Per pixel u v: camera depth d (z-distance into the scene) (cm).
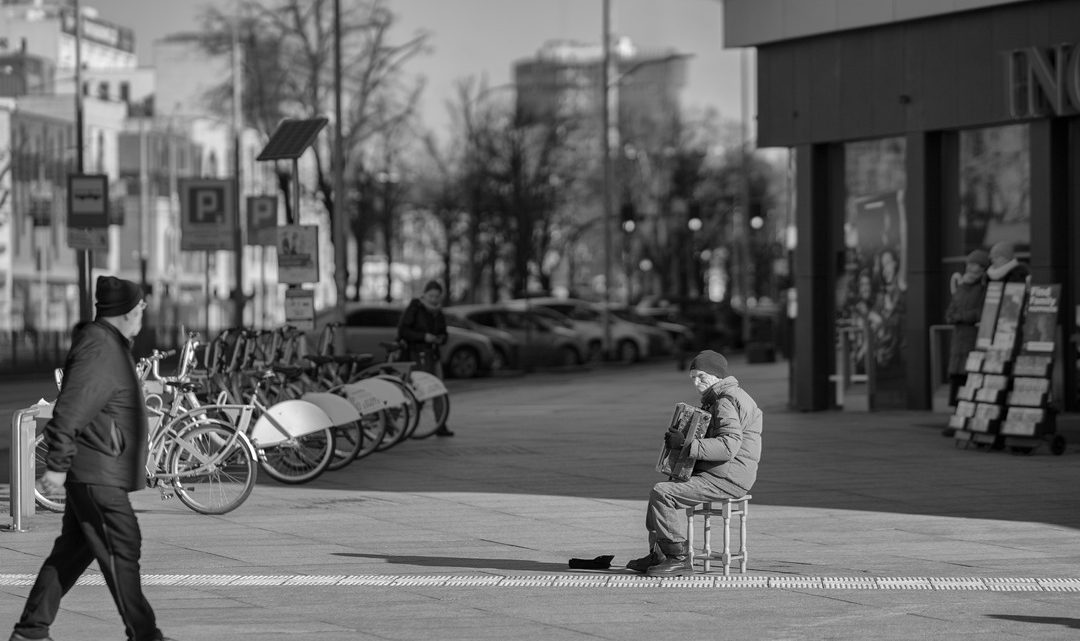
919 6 3562
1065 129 3394
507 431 3306
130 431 1230
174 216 13612
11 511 1962
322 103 8988
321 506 2156
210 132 15312
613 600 1486
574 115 11125
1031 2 3391
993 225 3584
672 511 1609
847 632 1336
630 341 7988
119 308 1238
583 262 16162
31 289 12088
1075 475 2458
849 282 3850
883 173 3788
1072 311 3406
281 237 3572
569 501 2184
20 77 14062
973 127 3572
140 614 1223
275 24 8694
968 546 1798
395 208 10506
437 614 1423
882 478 2423
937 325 3641
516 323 7144
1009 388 2791
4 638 1327
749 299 15912
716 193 13412
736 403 1603
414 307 3262
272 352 2756
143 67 16025
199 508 2092
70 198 4697
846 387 3812
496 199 10144
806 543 1819
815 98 3825
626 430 3306
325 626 1370
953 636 1318
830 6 3731
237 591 1545
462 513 2080
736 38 3938
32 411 1989
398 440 2855
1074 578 1598
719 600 1484
